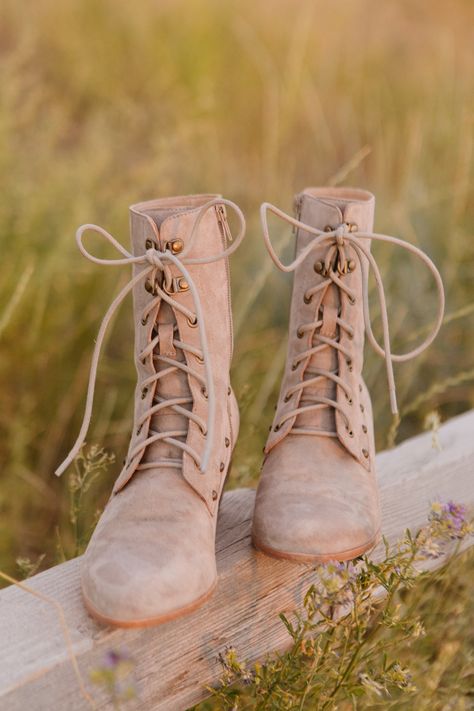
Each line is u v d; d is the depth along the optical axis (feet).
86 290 8.05
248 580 3.95
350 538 3.69
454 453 5.29
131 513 3.59
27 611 3.56
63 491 7.05
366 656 3.94
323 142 12.55
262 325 8.54
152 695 3.66
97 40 15.60
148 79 14.75
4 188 7.98
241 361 8.09
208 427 3.25
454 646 4.95
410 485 5.02
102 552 3.42
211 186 10.96
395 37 17.97
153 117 13.07
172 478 3.69
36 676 3.27
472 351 8.82
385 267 8.59
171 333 3.76
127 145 11.50
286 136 12.25
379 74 15.42
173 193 10.39
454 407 8.70
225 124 13.29
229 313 4.03
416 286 9.11
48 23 15.34
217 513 3.99
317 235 4.11
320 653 3.93
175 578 3.29
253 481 6.33
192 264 3.71
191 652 3.78
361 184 11.72
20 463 6.86
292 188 10.95
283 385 4.42
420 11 19.58
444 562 5.06
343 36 16.97
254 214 10.09
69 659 3.34
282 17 16.57
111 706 3.51
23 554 6.56
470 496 5.31
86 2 16.26
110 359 8.07
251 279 9.00
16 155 8.73
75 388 7.57
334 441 4.19
